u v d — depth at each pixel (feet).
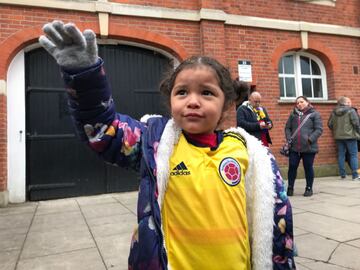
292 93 28.73
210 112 4.22
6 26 20.53
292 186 20.58
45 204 20.47
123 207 18.88
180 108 4.24
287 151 20.56
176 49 23.93
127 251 11.87
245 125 17.16
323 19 28.91
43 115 22.13
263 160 4.56
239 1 26.12
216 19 24.52
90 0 22.12
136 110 24.16
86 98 3.91
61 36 3.68
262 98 26.18
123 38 23.08
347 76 29.48
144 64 24.61
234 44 25.70
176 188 4.11
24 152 21.25
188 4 24.50
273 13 27.14
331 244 11.88
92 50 3.79
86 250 12.10
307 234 13.02
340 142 26.55
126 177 23.82
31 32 20.90
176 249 3.96
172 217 4.07
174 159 4.25
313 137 19.84
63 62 3.75
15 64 21.25
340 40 29.48
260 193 4.40
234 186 4.23
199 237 3.95
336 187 22.75
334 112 26.78
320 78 29.81
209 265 3.91
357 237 12.51
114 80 23.80
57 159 22.27
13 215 17.78
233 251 4.00
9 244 13.04
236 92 5.42
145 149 4.14
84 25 22.00
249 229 4.51
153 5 23.59
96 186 23.06
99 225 15.29
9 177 20.85
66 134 22.52
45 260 11.28
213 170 4.20
